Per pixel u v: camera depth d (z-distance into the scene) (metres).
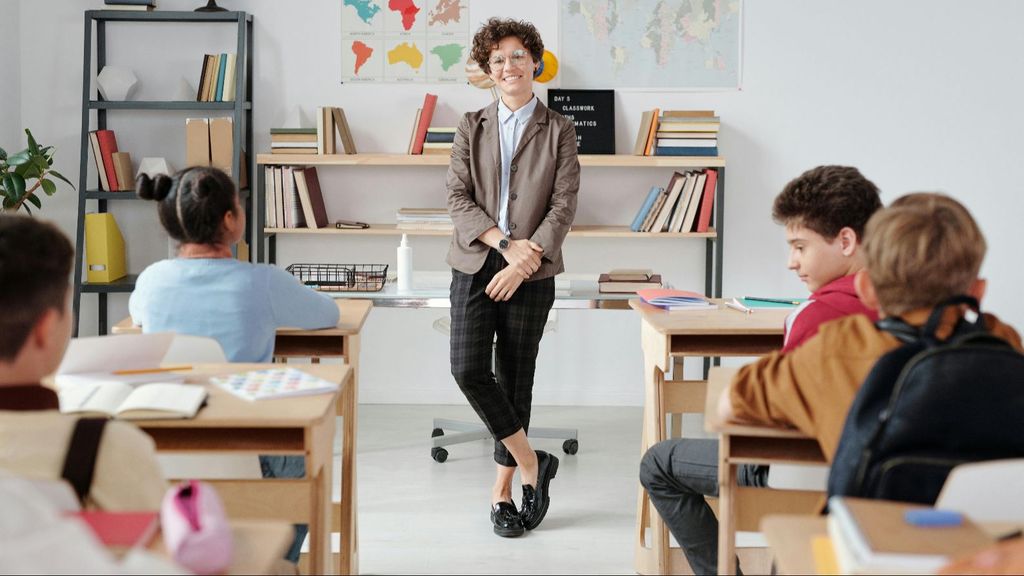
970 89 5.15
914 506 1.46
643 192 5.24
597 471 4.32
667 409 3.18
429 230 4.96
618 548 3.51
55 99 5.18
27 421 1.56
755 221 5.23
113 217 5.09
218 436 2.26
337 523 3.11
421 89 5.19
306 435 2.12
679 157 4.92
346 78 5.18
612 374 5.39
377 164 4.98
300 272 4.57
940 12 5.12
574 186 3.64
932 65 5.14
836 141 5.20
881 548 1.33
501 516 3.62
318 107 5.12
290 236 5.29
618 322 5.35
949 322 1.75
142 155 5.23
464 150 3.68
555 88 5.13
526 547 3.51
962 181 5.21
